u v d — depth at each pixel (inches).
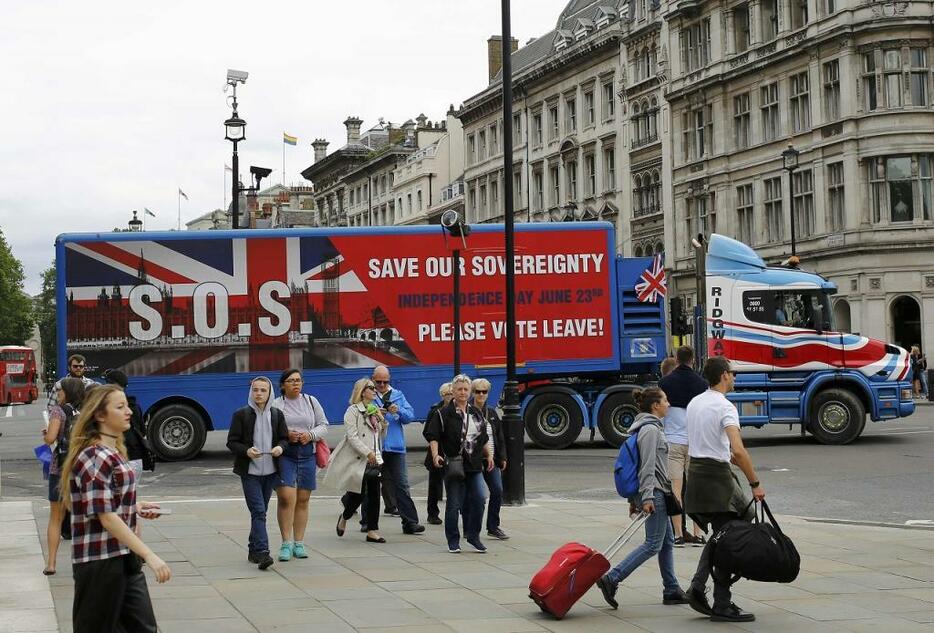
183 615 385.4
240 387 1022.4
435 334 1040.8
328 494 780.0
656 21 2322.8
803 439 1107.9
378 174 3912.4
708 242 1071.0
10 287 4394.7
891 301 1793.8
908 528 577.9
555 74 2721.5
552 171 2768.2
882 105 1797.5
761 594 418.6
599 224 1063.0
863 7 1803.6
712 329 1043.3
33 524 617.6
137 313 1016.2
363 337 1035.3
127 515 267.0
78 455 264.5
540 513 644.1
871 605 398.3
